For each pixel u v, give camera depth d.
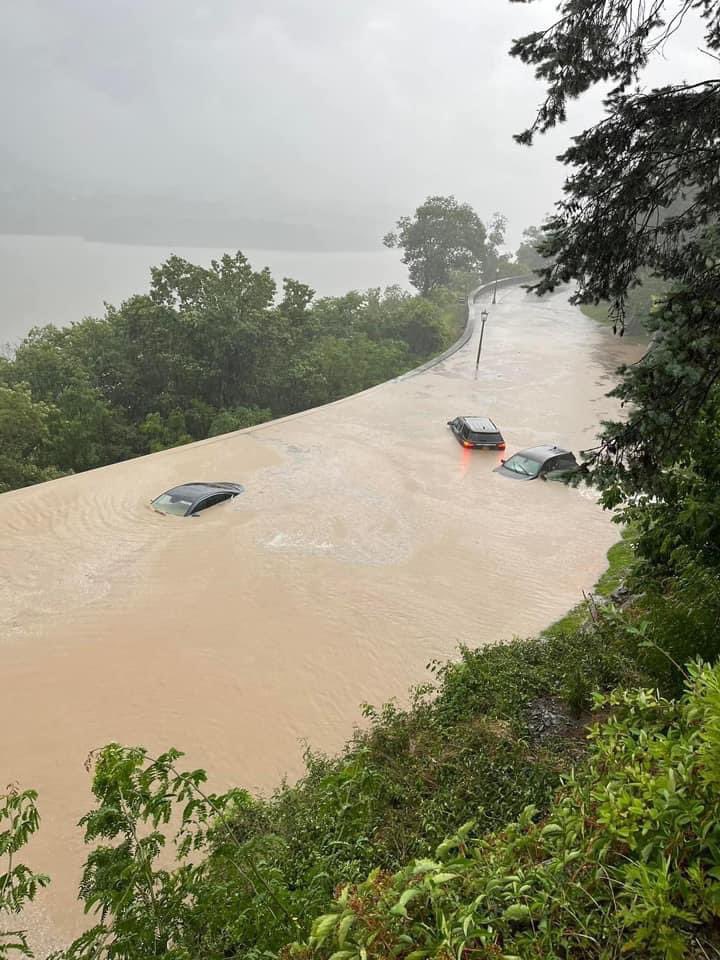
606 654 7.26
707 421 5.38
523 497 18.47
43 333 32.84
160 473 19.08
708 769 2.49
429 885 2.13
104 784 2.71
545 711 6.84
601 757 3.35
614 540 15.60
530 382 34.00
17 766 7.96
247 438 23.23
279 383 34.41
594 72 5.75
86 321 33.41
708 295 4.42
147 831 7.14
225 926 2.94
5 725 8.68
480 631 11.35
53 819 7.21
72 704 9.12
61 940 5.87
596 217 5.64
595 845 2.52
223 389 32.84
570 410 28.73
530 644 8.33
